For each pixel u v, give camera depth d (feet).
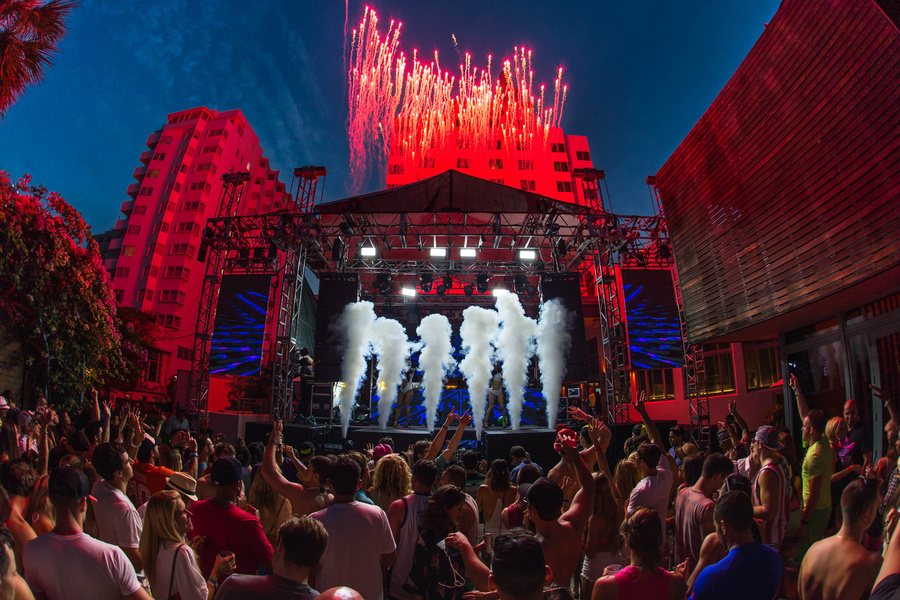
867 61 28.43
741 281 41.93
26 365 48.44
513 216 64.95
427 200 60.95
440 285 76.69
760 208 39.06
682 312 59.82
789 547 15.64
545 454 50.67
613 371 59.67
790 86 34.71
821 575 8.77
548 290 65.46
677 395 83.71
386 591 12.63
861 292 32.04
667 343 59.21
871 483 8.88
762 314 39.50
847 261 30.71
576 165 163.22
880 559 8.47
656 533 8.71
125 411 20.21
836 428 18.22
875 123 28.17
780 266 37.14
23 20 38.45
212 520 11.02
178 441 21.08
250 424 57.47
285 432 55.62
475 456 19.74
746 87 39.11
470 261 71.20
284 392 60.54
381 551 10.76
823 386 39.86
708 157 45.01
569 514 10.86
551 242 65.21
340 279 67.51
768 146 37.55
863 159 29.19
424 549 10.37
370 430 55.21
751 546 9.06
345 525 10.46
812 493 15.05
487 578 8.75
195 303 173.88
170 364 147.02
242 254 64.28
